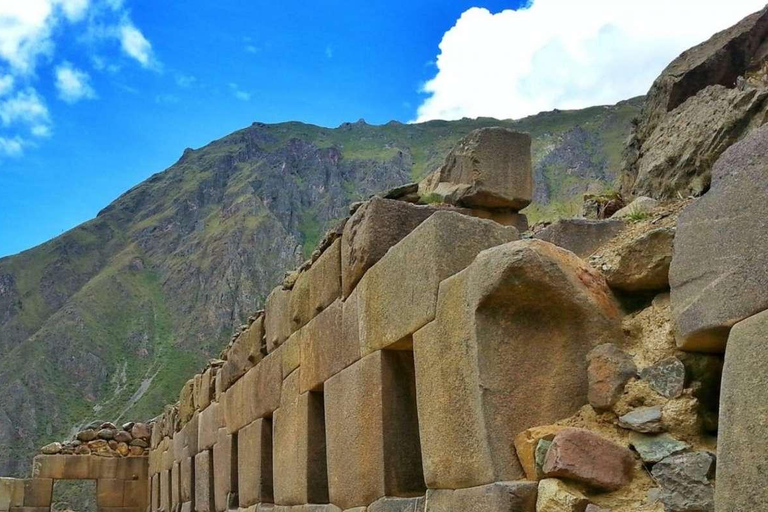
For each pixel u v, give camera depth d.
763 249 3.12
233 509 10.05
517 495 3.83
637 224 5.66
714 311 3.38
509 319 4.24
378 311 5.64
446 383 4.49
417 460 5.52
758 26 12.28
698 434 3.73
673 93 12.29
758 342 2.99
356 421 5.93
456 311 4.46
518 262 4.11
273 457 8.30
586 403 4.16
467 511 4.16
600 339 4.22
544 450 3.87
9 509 18.81
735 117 9.67
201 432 12.19
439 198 7.78
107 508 19.31
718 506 3.02
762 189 3.17
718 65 12.09
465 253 4.86
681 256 3.66
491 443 4.03
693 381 3.83
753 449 2.89
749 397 2.96
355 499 5.86
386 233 5.90
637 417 3.87
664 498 3.59
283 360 8.16
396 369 5.62
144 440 20.00
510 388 4.14
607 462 3.77
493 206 7.84
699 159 10.10
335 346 6.56
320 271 7.09
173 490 14.36
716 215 3.43
